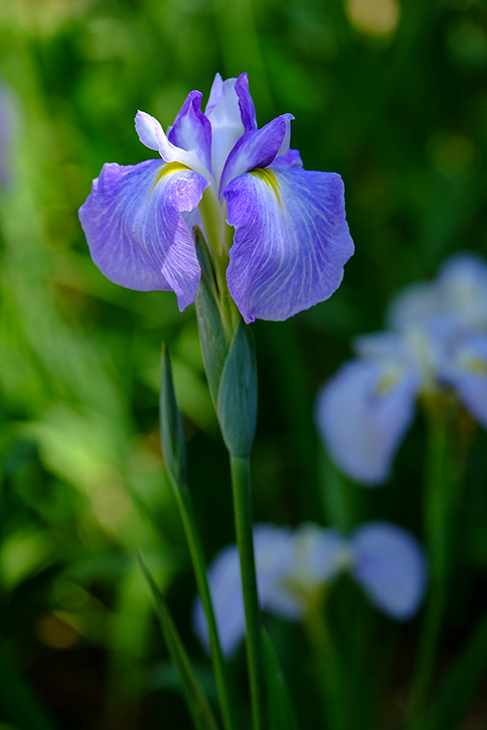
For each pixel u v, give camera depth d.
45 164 2.09
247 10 1.92
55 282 2.08
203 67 2.05
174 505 1.70
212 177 0.86
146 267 0.85
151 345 1.94
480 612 1.78
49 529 1.74
